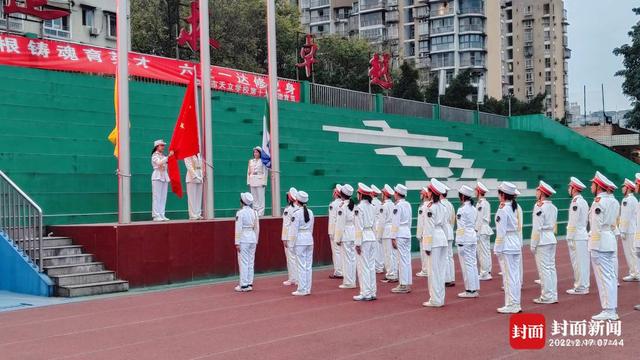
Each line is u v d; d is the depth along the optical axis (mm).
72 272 14656
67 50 22938
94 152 20391
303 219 14461
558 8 103125
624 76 40688
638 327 10352
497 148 36906
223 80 28312
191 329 10477
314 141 27641
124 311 12289
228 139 24453
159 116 23469
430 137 33781
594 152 41469
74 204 18094
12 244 14828
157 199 17328
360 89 49656
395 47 82250
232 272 17797
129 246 15312
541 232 12992
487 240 17188
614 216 11219
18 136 18609
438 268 12547
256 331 10258
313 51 34062
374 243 13656
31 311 12359
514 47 103438
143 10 41688
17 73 21297
